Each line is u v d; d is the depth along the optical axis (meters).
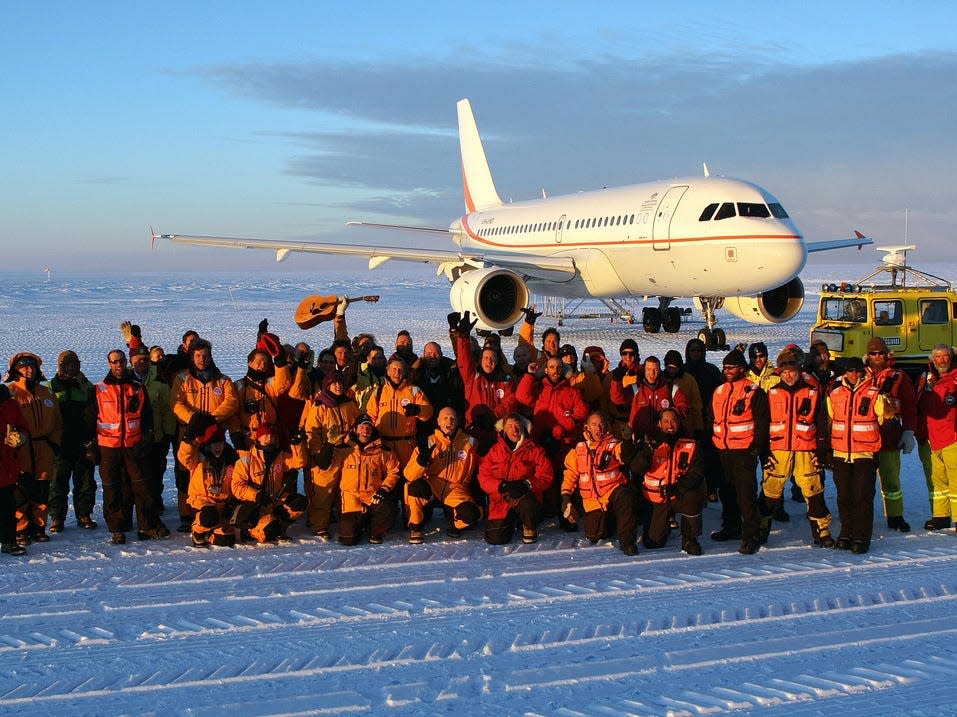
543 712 4.35
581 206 25.73
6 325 32.25
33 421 7.57
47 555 7.25
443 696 4.55
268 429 7.36
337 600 6.09
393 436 7.91
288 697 4.55
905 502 9.07
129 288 81.12
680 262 21.38
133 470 7.59
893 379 7.59
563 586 6.39
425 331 28.17
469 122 36.84
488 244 31.81
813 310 39.66
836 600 6.02
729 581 6.48
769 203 20.22
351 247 24.92
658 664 4.93
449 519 8.08
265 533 7.57
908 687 4.60
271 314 39.19
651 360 8.12
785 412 7.29
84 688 4.68
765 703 4.43
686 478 7.25
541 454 7.68
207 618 5.73
